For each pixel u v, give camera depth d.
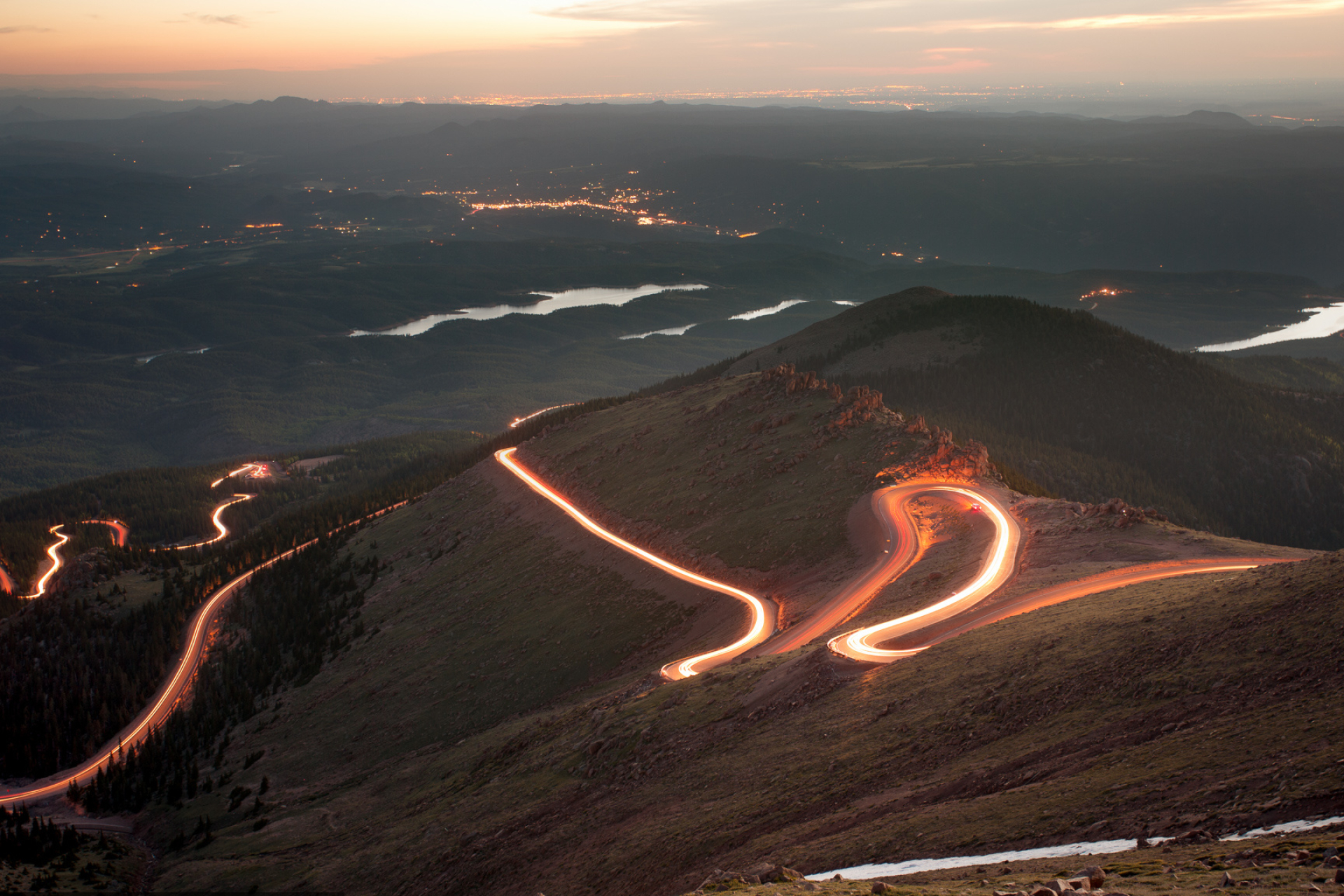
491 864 62.69
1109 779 34.34
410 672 146.62
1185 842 27.20
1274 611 41.75
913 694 53.84
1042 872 27.86
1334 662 35.25
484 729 117.00
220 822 120.88
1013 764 40.00
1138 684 41.69
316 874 83.06
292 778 129.12
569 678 118.38
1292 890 20.03
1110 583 76.56
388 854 78.19
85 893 101.88
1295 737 31.31
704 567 131.75
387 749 125.75
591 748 72.62
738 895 29.78
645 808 57.41
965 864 31.61
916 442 138.25
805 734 56.16
